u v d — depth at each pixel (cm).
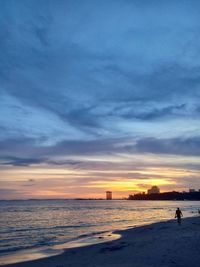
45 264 2067
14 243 3347
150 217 8225
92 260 2041
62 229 4941
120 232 4053
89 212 11219
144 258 1870
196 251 1945
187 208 14425
